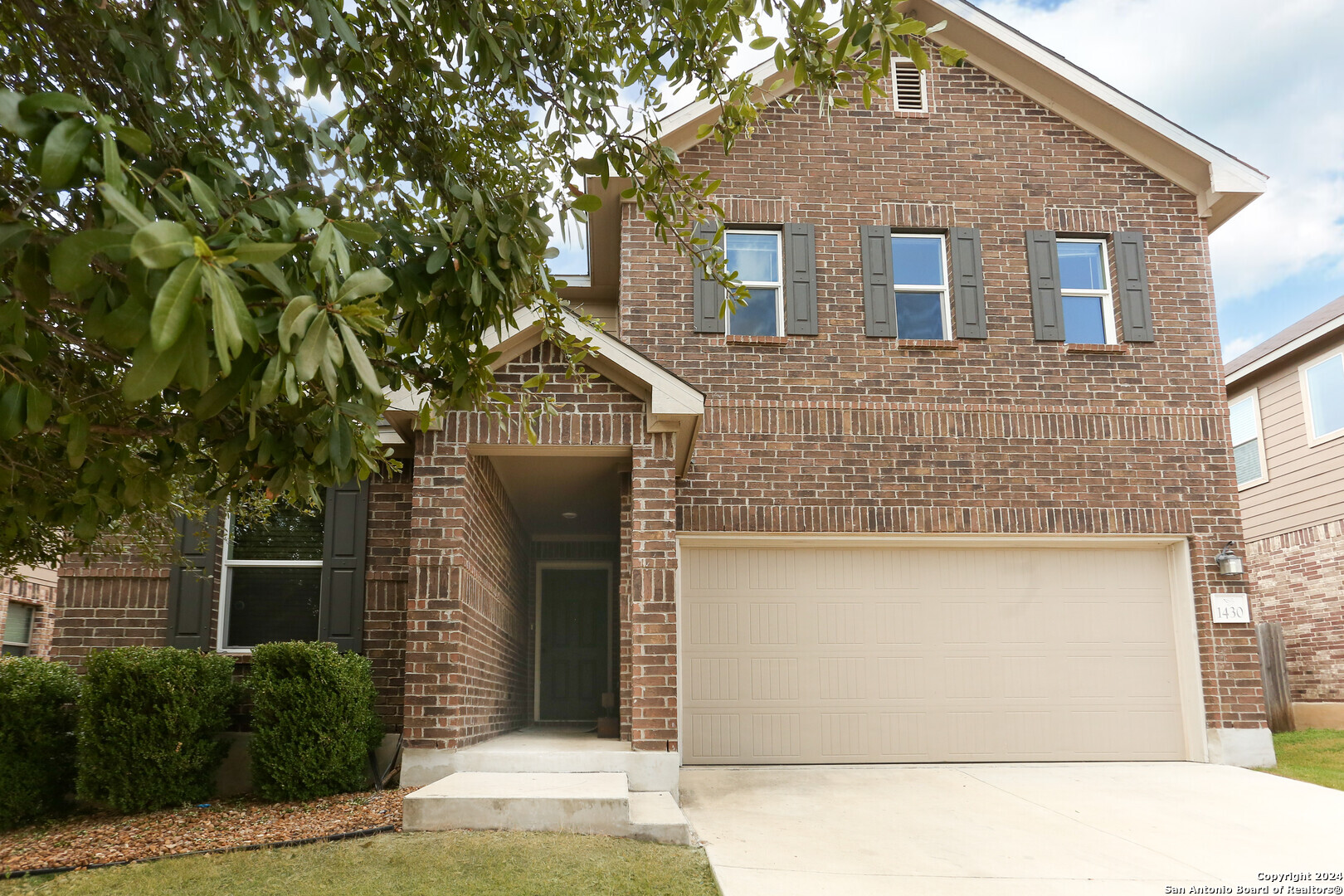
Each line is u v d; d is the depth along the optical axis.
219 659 8.52
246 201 3.06
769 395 10.66
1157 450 10.92
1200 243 11.52
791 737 10.16
